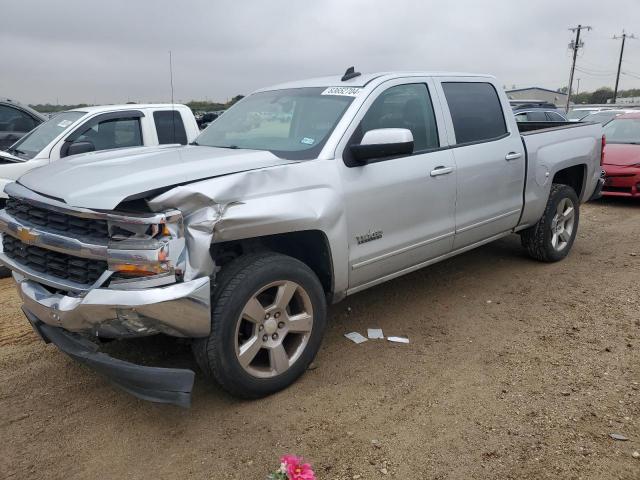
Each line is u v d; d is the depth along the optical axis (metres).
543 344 4.13
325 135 3.85
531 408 3.29
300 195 3.45
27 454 2.99
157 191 2.90
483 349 4.08
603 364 3.79
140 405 3.44
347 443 3.01
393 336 4.32
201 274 2.94
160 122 7.39
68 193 3.00
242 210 3.09
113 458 2.95
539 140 5.61
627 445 2.92
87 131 6.82
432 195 4.38
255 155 3.66
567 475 2.71
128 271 2.85
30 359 4.06
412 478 2.73
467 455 2.89
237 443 3.04
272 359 3.40
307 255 3.82
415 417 3.23
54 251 3.15
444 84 4.76
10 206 3.60
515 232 5.62
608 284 5.41
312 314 3.56
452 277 5.71
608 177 9.57
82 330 3.06
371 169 3.92
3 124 8.88
